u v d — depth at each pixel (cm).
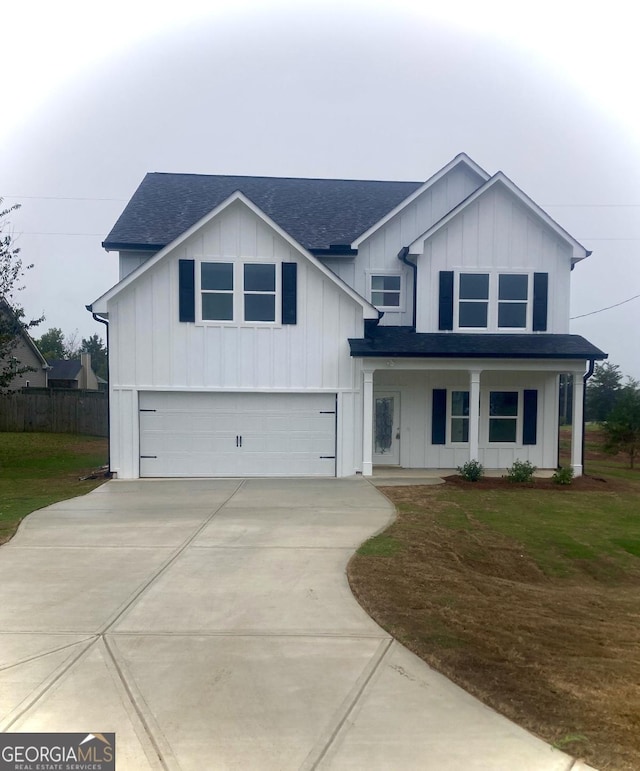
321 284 1441
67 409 2747
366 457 1439
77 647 463
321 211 1786
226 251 1420
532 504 1133
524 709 375
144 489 1248
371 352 1385
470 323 1565
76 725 356
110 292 1385
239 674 421
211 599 573
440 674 423
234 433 1443
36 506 1047
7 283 1722
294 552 738
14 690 396
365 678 416
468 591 630
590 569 800
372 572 656
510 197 1550
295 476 1448
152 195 1791
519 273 1559
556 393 1609
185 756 327
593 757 326
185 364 1421
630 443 2038
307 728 355
